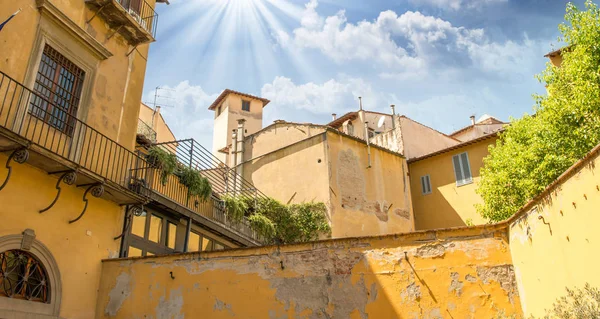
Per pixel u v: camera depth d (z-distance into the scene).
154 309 10.38
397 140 28.38
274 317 9.41
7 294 8.91
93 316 10.70
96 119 11.83
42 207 9.88
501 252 8.73
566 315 6.27
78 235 10.66
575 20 13.80
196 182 15.07
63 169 9.87
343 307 9.05
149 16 14.49
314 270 9.48
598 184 5.91
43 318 9.35
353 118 32.62
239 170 25.47
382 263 9.11
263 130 26.22
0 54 9.36
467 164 25.59
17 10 9.84
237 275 10.00
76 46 11.44
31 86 9.98
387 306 8.80
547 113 14.20
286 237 20.19
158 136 27.98
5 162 9.15
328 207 20.67
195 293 10.18
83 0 11.89
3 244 8.88
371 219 22.39
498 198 16.42
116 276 10.97
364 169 23.31
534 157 14.88
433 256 8.89
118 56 13.06
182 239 14.48
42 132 10.20
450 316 8.45
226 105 44.47
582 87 12.48
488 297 8.44
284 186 22.83
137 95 13.71
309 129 24.20
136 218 12.66
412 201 27.47
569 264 6.65
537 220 7.64
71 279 10.27
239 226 17.67
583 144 12.73
